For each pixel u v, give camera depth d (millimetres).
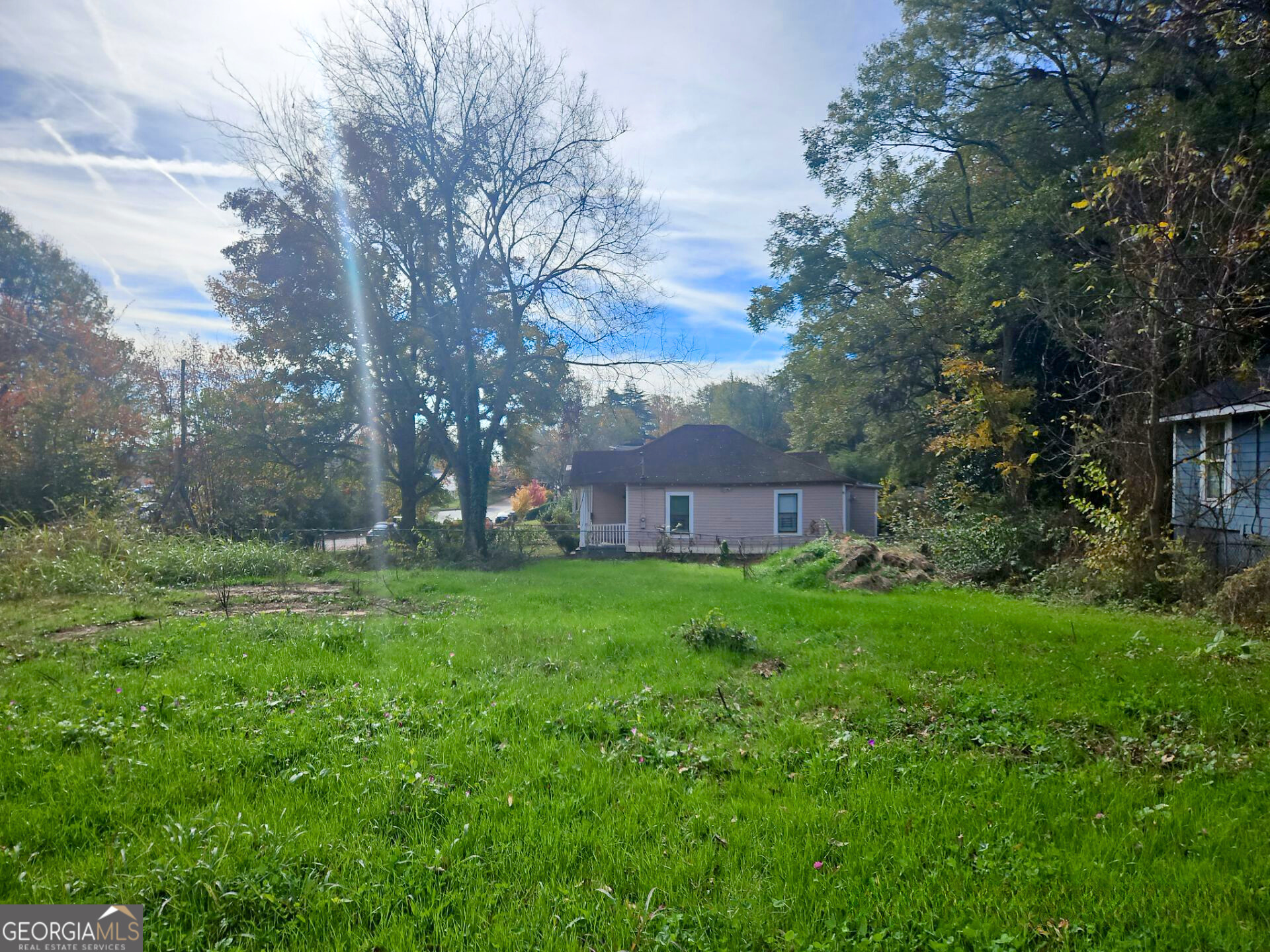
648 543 28641
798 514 28375
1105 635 8234
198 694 5711
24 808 3604
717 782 4164
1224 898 2885
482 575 17453
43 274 36844
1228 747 4516
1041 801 3773
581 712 5293
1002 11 18266
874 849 3295
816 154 23141
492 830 3508
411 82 20781
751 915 2816
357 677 6391
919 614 10039
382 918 2807
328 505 36375
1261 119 13570
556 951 2615
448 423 27109
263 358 25047
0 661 6867
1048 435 19531
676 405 71438
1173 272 10102
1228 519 12008
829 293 25438
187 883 2891
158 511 23469
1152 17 13492
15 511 17906
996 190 20453
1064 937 2658
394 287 24141
